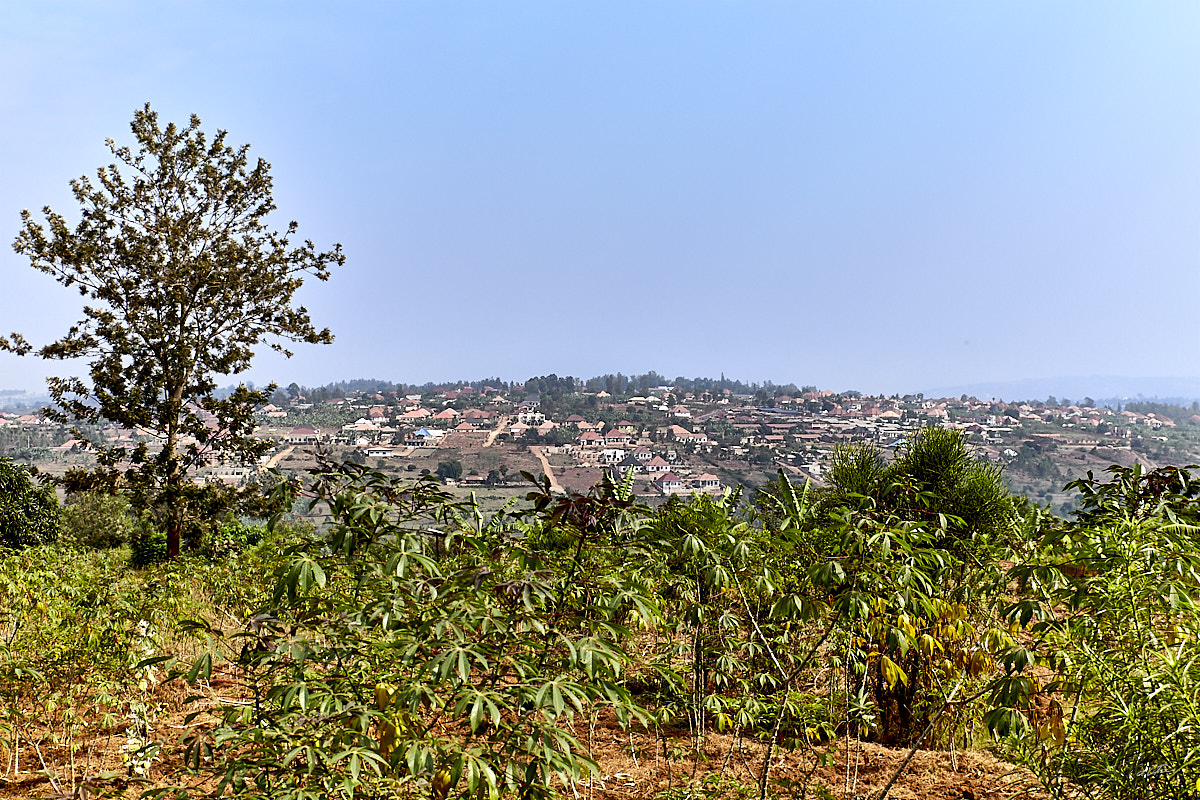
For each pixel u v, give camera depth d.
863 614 3.01
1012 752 3.78
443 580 2.45
